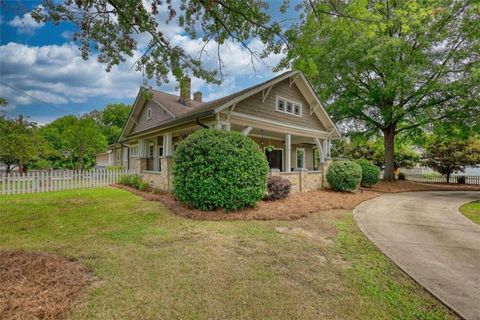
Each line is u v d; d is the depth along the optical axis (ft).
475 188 46.24
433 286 9.14
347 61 45.03
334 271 10.28
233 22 16.44
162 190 30.27
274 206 22.22
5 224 16.02
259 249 12.49
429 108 43.29
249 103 32.22
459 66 40.09
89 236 13.79
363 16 18.75
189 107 48.88
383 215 21.76
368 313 7.49
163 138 44.50
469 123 41.32
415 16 36.55
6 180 28.43
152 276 9.31
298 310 7.52
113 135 116.88
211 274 9.62
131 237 13.74
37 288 7.91
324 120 45.34
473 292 8.76
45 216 18.20
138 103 53.16
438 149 57.06
